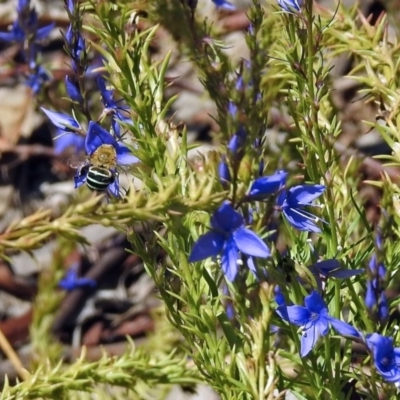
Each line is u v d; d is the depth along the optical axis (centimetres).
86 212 37
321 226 43
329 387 41
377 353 37
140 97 43
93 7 43
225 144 37
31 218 37
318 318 38
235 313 40
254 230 37
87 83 59
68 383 46
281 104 55
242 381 41
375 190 60
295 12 41
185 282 42
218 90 37
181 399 56
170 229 41
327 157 45
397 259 43
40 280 58
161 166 42
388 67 49
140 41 44
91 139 42
